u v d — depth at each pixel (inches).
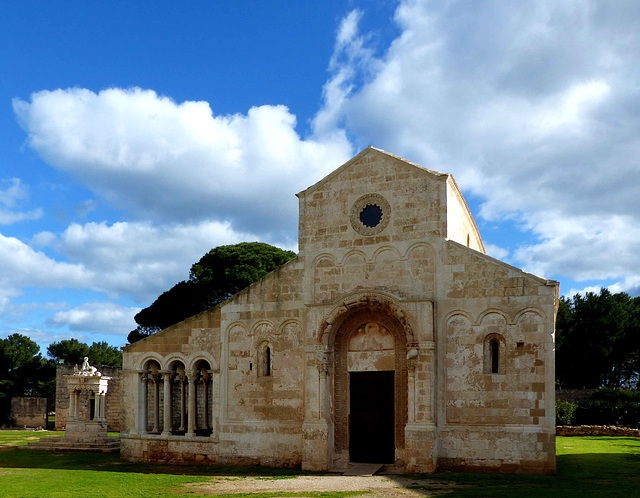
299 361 1221.7
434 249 1141.7
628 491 853.8
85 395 2529.5
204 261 2920.8
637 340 3100.4
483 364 1080.8
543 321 1055.0
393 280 1162.6
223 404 1273.4
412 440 1076.5
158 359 1352.1
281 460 1205.7
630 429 1795.0
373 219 1206.3
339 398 1182.9
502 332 1077.1
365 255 1190.9
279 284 1261.1
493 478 989.8
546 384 1039.6
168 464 1286.9
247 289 1288.1
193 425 1309.1
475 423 1073.5
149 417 2011.6
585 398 2331.4
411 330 1111.6
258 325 1268.5
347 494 857.5
